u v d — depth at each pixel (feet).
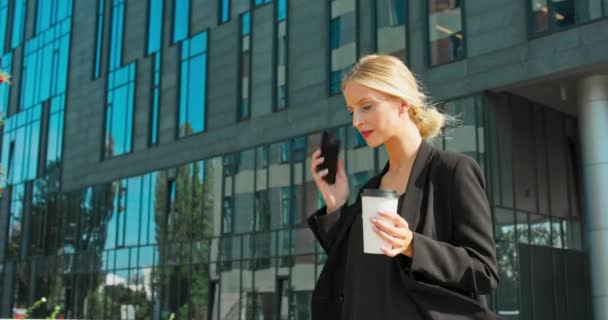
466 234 5.09
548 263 54.90
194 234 77.61
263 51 73.41
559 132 59.36
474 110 52.49
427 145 5.63
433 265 4.74
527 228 53.57
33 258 104.88
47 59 110.32
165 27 88.17
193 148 80.02
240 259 71.26
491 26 52.39
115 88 94.27
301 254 64.69
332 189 6.41
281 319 65.57
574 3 48.19
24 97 114.11
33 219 106.63
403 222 4.65
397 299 5.25
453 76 54.29
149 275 82.84
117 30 96.27
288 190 67.36
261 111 72.13
